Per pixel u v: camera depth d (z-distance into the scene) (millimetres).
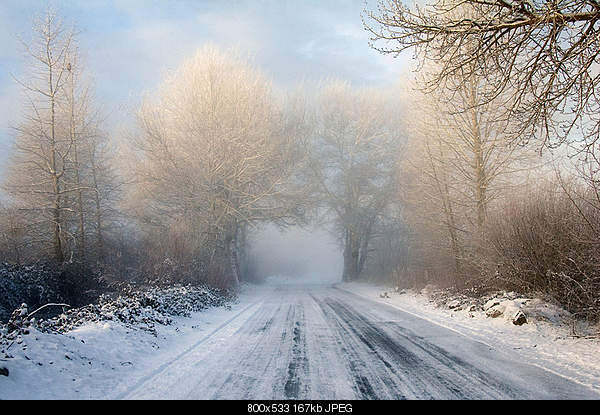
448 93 16453
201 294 17578
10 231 22344
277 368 6793
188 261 20531
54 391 5531
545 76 7586
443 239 20297
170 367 7039
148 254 20016
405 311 14664
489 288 15016
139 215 26656
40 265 20984
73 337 7578
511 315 10492
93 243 24703
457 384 5801
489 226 14625
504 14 7219
